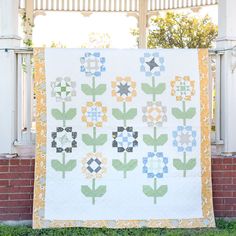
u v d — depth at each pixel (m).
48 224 3.57
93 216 3.61
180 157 3.69
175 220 3.64
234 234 3.44
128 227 3.60
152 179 3.66
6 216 3.71
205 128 3.72
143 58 3.74
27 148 4.27
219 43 3.91
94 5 7.35
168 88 3.72
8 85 3.76
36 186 3.61
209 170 3.70
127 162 3.66
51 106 3.65
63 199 3.62
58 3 7.34
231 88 3.88
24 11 6.69
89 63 3.71
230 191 3.83
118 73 3.71
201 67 3.76
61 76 3.68
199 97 3.74
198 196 3.68
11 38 3.77
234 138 3.89
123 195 3.65
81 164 3.64
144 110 3.70
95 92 3.68
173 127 3.70
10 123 3.77
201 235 3.43
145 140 3.68
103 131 3.66
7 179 3.71
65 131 3.64
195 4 7.04
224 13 3.87
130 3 7.17
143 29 6.85
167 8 7.14
